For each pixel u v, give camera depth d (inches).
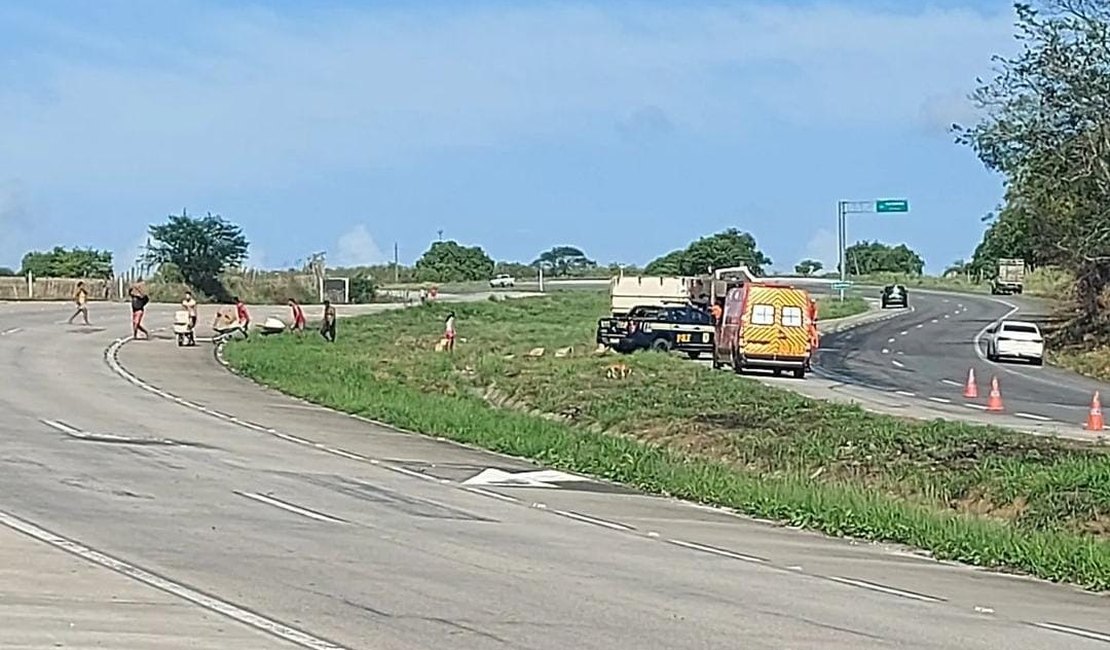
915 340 2859.3
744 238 5871.1
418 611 474.0
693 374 1589.6
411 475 889.5
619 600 512.4
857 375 1999.3
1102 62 1279.5
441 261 6053.2
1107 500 826.8
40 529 616.1
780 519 776.3
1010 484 876.6
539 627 456.1
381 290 4242.1
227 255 3646.7
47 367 1589.6
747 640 450.9
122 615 449.4
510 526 701.9
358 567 559.2
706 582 564.1
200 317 2682.1
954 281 6496.1
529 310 3336.6
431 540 642.2
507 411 1298.0
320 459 943.0
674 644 439.2
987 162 1891.0
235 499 743.1
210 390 1401.3
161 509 694.5
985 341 2795.3
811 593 551.8
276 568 548.4
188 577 521.3
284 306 3329.2
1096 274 2642.7
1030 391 1818.4
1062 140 1437.0
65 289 3452.3
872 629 480.4
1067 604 565.9
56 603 464.8
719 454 1057.5
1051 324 2908.5
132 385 1419.8
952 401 1611.7
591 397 1349.7
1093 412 1286.9
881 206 3624.5
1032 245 2437.3
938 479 917.8
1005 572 648.4
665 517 765.9
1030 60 1397.6
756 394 1366.9
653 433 1149.7
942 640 467.2
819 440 1055.0
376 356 1865.2
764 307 1840.6
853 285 5570.9
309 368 1632.6
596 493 854.5
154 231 3590.1
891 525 736.3
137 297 2129.7
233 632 430.0
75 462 859.4
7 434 987.9
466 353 1921.8
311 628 439.5
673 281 2581.2
